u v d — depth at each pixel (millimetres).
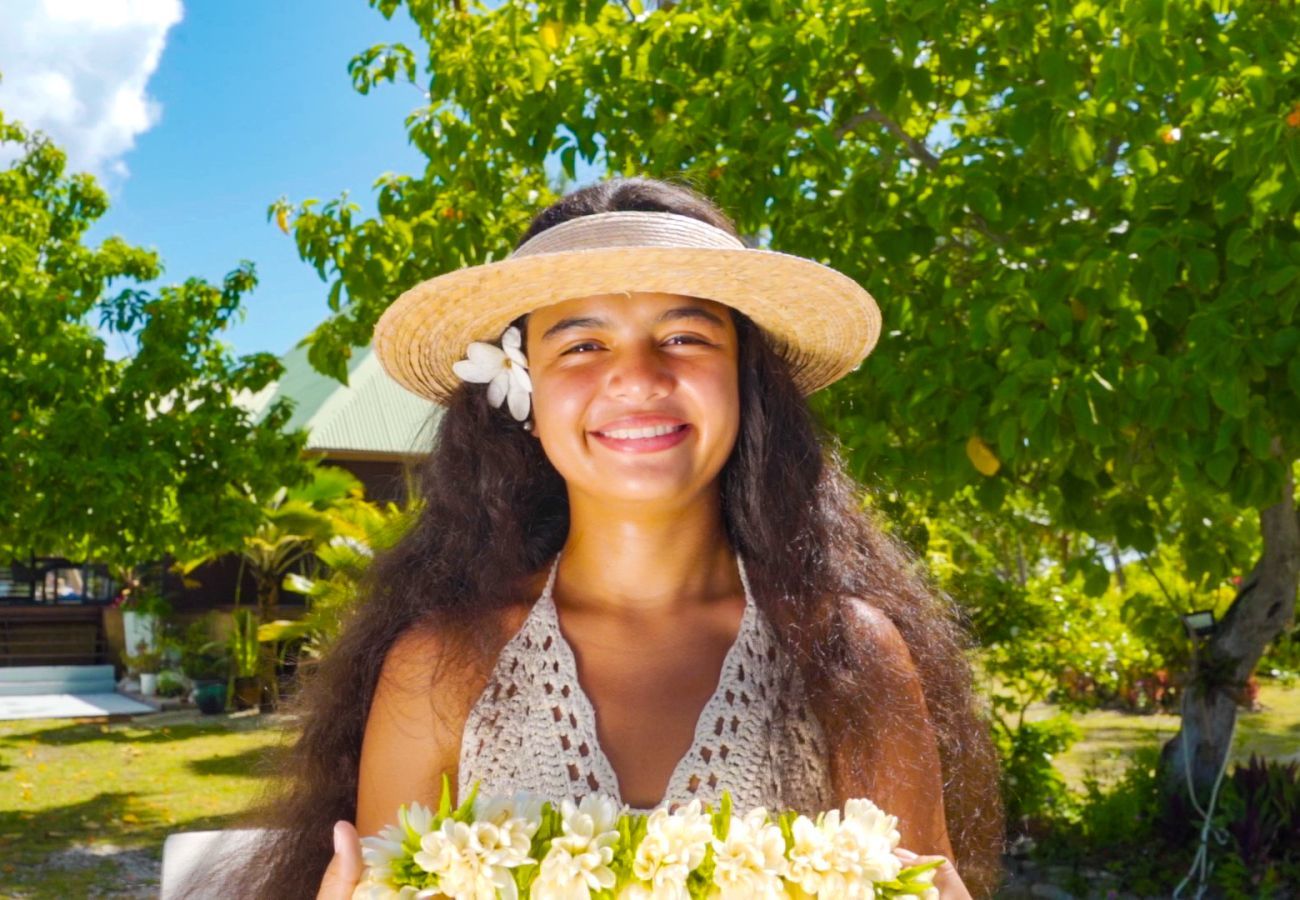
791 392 2043
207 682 15648
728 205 4645
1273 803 6918
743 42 4973
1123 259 4188
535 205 6293
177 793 10172
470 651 1801
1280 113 4090
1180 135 4789
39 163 12125
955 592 6953
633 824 1501
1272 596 6941
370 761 1814
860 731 1830
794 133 4707
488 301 1812
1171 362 4363
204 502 10180
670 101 5348
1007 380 4203
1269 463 4621
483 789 1729
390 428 17141
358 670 1917
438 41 6430
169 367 9867
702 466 1741
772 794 1729
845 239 5211
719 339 1779
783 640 1856
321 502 15117
